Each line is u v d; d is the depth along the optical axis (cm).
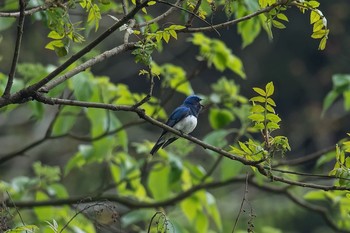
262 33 3712
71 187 2594
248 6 1168
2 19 1195
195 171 1378
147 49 752
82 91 1147
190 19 781
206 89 3472
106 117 1270
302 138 3494
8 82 750
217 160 1353
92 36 2538
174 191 1599
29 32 2605
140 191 1381
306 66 3806
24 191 1319
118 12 1165
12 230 713
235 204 2623
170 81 1344
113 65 3241
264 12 795
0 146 2567
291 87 3781
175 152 1379
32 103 1239
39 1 949
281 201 2778
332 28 3519
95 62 776
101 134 1285
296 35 3781
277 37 3772
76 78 1149
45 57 2623
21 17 725
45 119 2580
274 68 3766
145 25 804
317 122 3484
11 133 2642
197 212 1377
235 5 1193
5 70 2491
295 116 3653
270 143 768
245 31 1220
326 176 766
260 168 771
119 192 1384
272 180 771
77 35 791
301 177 1697
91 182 2595
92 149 1307
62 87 1134
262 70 3762
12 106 1144
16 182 1316
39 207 1281
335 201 1353
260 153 772
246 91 3716
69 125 1272
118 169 1384
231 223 2573
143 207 1336
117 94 1319
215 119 1406
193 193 1345
